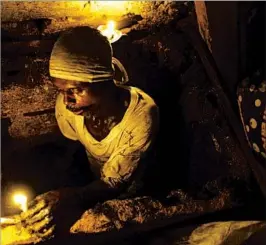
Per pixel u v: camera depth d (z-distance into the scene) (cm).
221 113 266
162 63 327
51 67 247
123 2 381
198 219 239
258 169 240
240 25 223
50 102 325
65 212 236
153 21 352
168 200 248
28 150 320
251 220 240
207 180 275
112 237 225
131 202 239
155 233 232
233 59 233
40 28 348
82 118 275
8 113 317
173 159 309
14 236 223
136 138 267
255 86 212
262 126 209
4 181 305
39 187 314
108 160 273
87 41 243
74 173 324
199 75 292
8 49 327
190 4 338
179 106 311
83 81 245
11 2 369
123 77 292
